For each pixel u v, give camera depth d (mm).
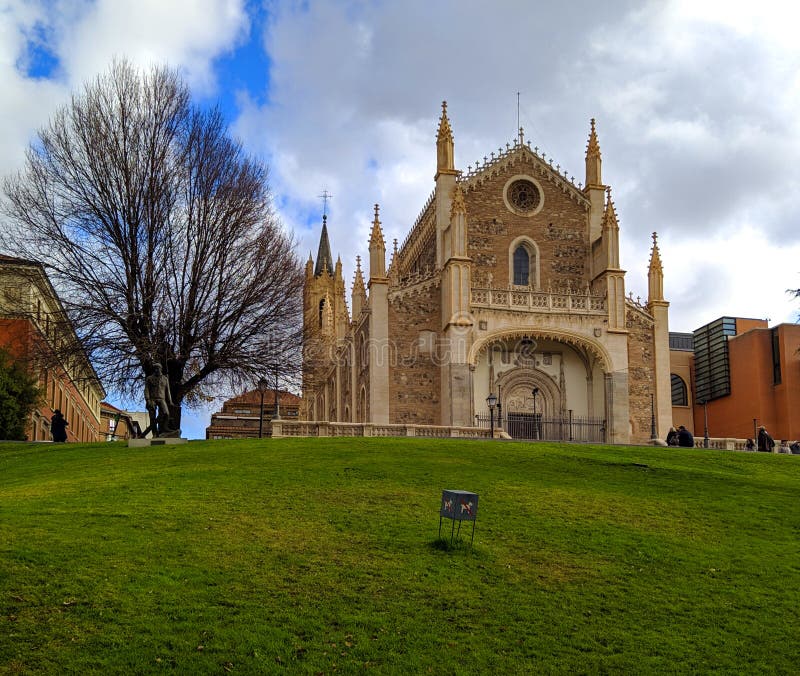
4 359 52688
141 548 19406
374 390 59375
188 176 49031
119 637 15219
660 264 65500
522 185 65812
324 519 22750
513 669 15328
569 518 24219
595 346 60906
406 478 28266
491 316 59688
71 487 26344
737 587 19688
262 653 15055
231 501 24172
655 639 16844
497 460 32750
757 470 34844
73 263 46469
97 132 47438
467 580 18953
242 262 49406
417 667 15086
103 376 46312
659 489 28797
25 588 16703
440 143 64375
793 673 15859
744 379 80875
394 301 60938
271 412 119812
